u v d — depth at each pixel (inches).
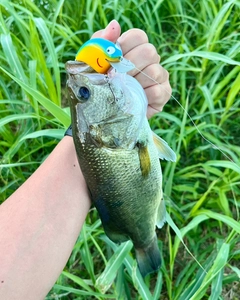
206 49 19.1
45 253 9.8
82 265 19.3
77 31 22.1
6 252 9.3
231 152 19.2
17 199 10.4
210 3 21.3
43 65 16.6
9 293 8.9
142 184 10.6
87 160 10.0
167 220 13.9
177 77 22.0
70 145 11.6
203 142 21.4
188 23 21.9
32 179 10.9
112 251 18.4
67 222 10.5
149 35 22.5
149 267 12.6
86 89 9.4
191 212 18.0
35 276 9.5
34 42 16.7
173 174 19.3
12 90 22.2
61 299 18.4
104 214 10.7
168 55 22.4
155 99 12.3
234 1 17.9
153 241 12.3
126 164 10.2
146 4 22.4
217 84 20.6
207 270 16.0
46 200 10.4
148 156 10.4
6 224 9.8
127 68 9.4
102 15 21.7
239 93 21.3
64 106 23.6
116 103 9.6
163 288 18.7
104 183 10.2
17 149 18.3
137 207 10.9
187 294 15.8
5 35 16.5
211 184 18.2
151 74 11.8
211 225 19.9
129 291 17.1
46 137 20.6
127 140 10.0
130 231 11.4
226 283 17.4
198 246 19.3
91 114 9.6
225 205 17.6
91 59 9.3
